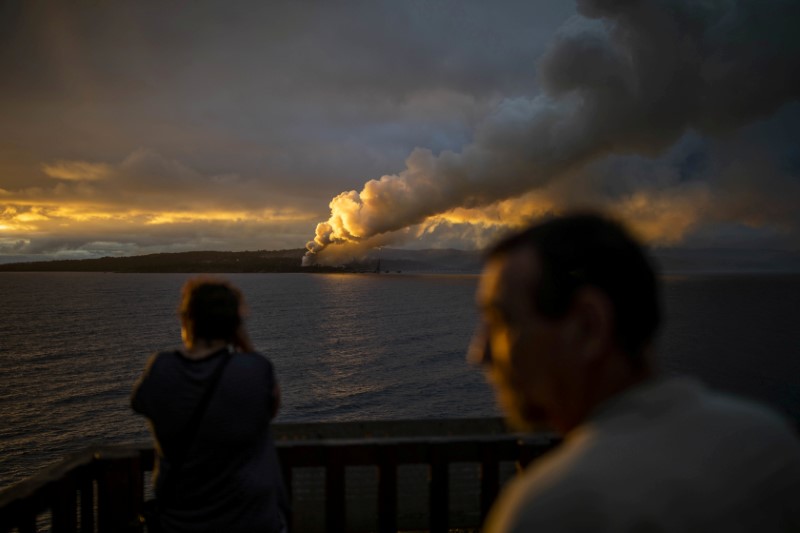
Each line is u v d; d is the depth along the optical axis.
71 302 199.62
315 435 2.97
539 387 0.74
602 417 0.70
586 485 0.60
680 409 0.68
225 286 2.33
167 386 2.15
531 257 0.73
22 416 53.12
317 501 2.85
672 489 0.59
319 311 162.12
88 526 2.70
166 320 139.50
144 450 2.78
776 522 0.60
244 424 2.16
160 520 2.17
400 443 2.77
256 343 99.44
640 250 0.72
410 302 197.50
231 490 2.14
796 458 0.65
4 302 199.50
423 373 72.94
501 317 0.75
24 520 2.23
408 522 2.91
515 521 0.62
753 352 84.94
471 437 2.82
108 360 82.94
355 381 68.56
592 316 0.69
